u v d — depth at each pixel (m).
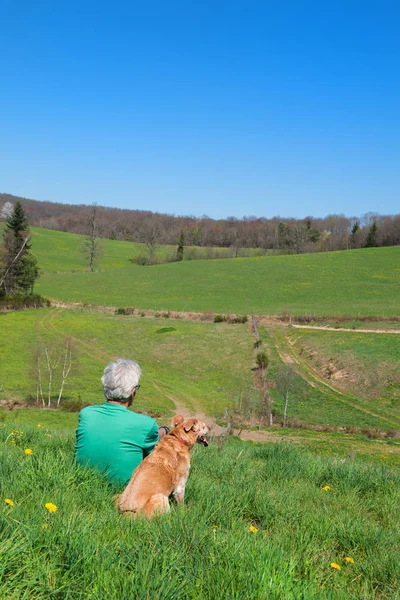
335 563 3.38
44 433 8.39
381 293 85.31
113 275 110.69
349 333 64.31
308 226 155.00
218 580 2.53
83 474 4.14
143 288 98.81
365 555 3.93
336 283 93.31
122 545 2.79
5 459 4.64
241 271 107.06
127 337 71.12
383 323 67.12
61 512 3.16
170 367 62.09
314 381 54.16
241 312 77.94
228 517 4.02
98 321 77.56
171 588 2.39
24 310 82.06
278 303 83.00
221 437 11.09
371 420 43.94
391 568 3.51
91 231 125.88
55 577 2.42
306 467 7.97
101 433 4.38
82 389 54.19
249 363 60.50
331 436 38.50
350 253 116.75
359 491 6.88
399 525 5.00
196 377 59.12
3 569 2.28
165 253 142.62
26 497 3.57
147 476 3.86
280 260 114.62
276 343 64.81
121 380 4.52
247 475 6.79
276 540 3.60
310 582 2.72
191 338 69.00
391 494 6.57
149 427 4.48
